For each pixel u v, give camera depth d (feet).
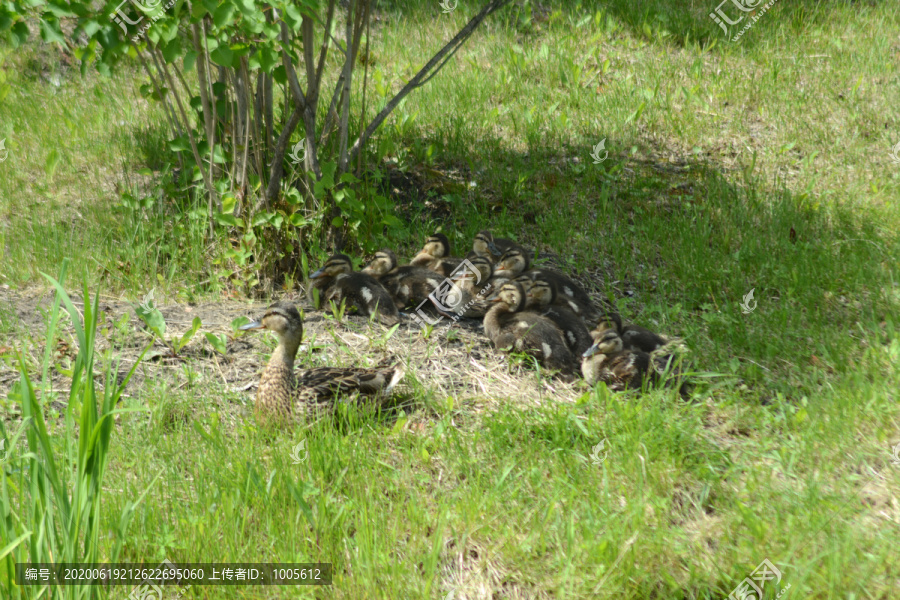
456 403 20.03
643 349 23.26
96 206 31.17
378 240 30.04
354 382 18.78
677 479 16.85
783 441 18.39
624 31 52.11
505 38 50.19
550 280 25.96
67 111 38.40
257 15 21.65
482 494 16.06
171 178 30.94
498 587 14.06
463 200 33.73
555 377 22.06
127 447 16.98
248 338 22.98
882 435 18.45
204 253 27.53
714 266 29.25
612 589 13.67
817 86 46.19
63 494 12.09
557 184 35.29
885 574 14.01
